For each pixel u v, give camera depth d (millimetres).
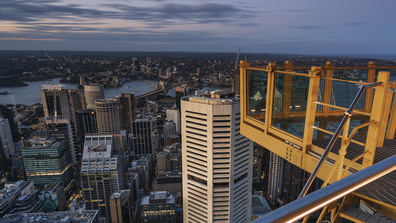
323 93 12344
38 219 111812
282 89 10188
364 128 10133
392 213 5102
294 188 157625
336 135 5027
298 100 9469
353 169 7328
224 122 61469
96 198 144000
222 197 66188
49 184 159375
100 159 145250
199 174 67250
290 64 11070
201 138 64250
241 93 13031
